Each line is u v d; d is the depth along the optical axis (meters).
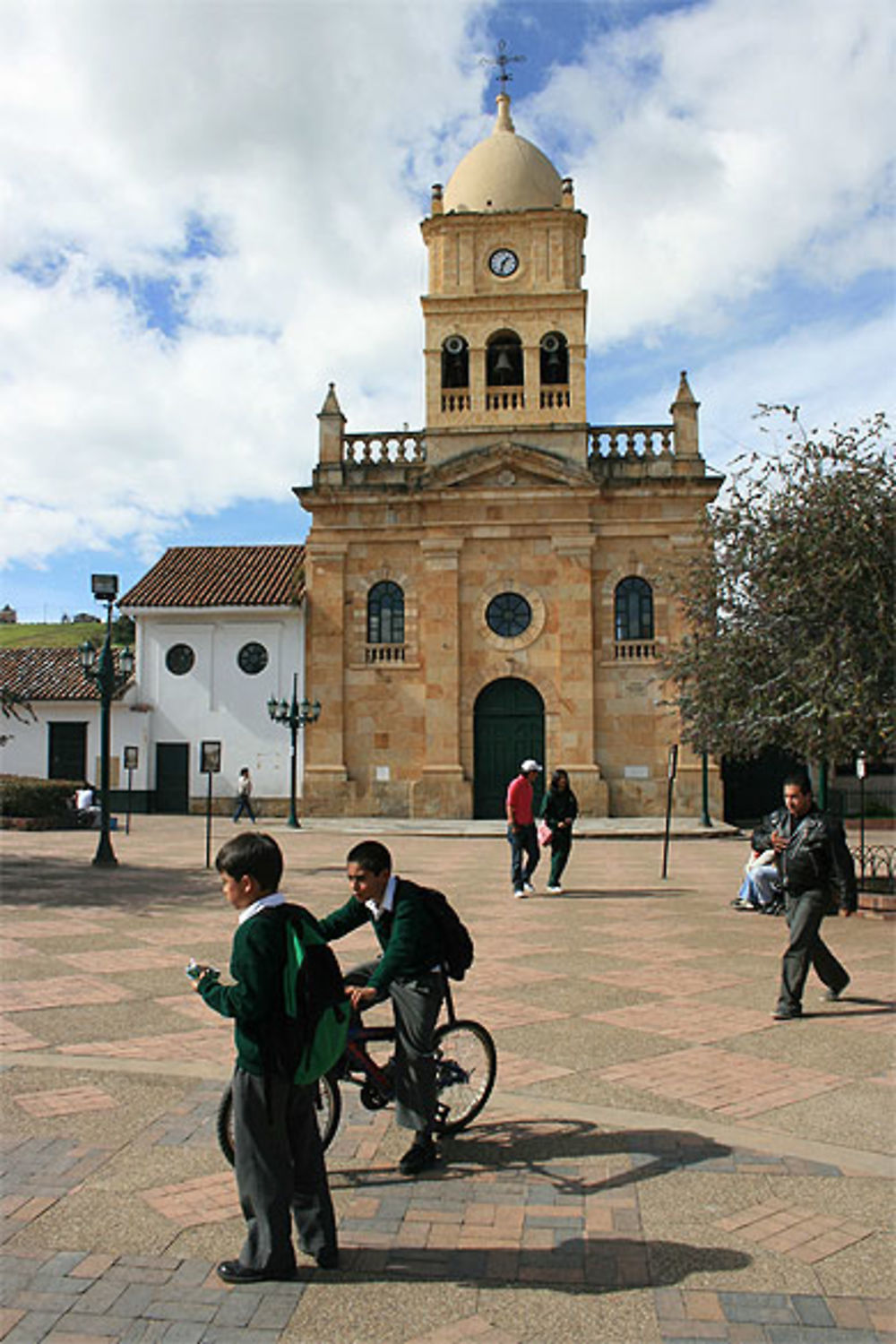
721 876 20.88
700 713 18.30
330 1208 5.15
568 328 36.47
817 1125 6.90
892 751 15.36
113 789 37.41
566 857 18.31
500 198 37.56
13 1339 4.45
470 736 35.16
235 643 37.56
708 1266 5.06
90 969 11.34
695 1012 9.82
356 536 36.31
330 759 35.78
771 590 16.31
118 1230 5.41
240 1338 4.47
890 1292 4.83
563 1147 6.55
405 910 6.39
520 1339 4.47
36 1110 7.08
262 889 5.16
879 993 10.68
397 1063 6.34
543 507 35.41
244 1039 5.01
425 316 36.84
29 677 38.91
